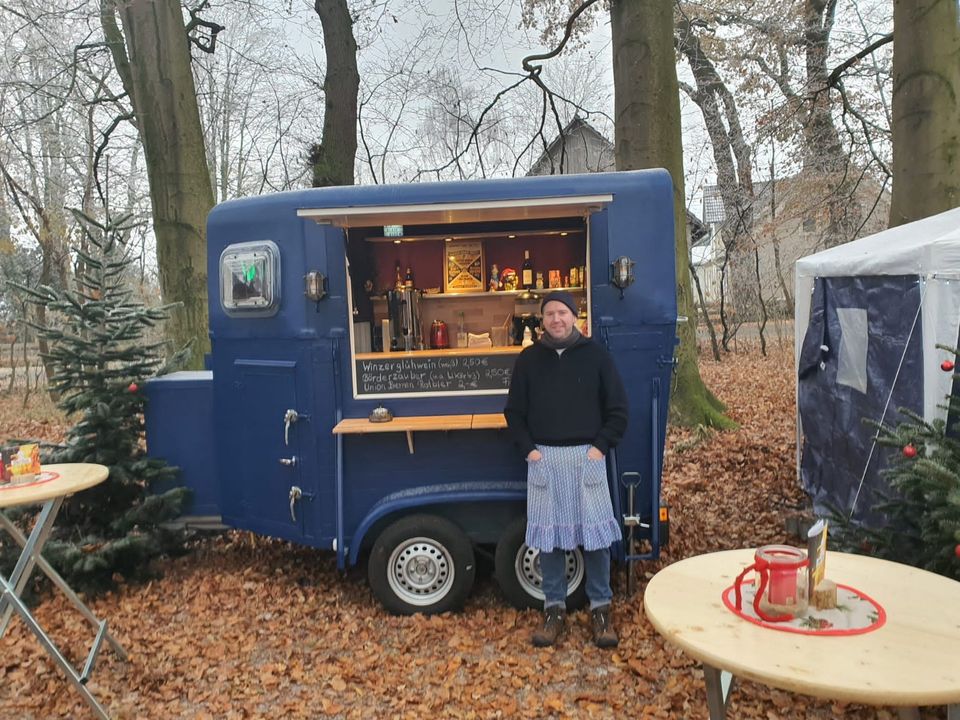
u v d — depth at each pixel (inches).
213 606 172.7
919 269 156.1
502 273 199.5
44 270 549.0
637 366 156.9
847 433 197.6
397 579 164.1
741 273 720.3
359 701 130.7
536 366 146.3
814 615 80.3
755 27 548.4
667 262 155.4
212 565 200.1
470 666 140.9
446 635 154.0
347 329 165.9
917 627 77.1
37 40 451.8
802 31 499.2
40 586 181.0
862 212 547.2
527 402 147.1
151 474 183.9
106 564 173.9
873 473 179.0
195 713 128.2
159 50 307.1
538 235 197.9
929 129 239.1
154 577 188.9
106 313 188.9
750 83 563.8
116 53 403.2
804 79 471.2
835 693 65.6
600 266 156.3
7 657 148.8
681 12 514.6
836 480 208.2
